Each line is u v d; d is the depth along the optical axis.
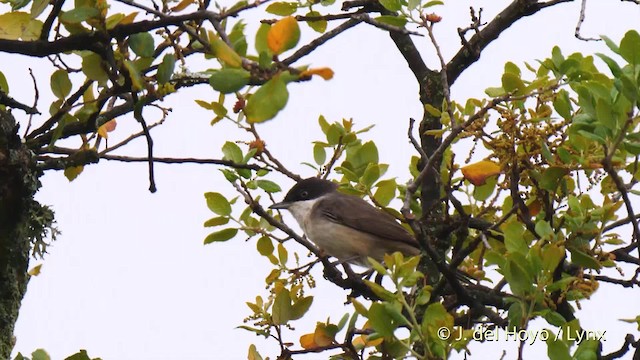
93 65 10.08
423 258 12.80
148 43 9.83
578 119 9.67
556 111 10.44
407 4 10.98
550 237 10.09
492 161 10.74
